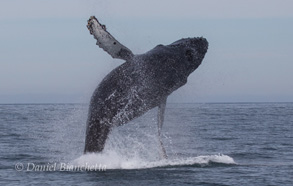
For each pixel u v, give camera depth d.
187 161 56.84
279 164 59.28
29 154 65.88
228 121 167.62
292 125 143.38
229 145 84.12
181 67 53.12
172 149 77.06
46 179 45.97
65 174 48.31
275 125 143.50
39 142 84.50
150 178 46.28
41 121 158.75
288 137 101.56
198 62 54.44
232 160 60.16
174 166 53.28
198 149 77.62
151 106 52.75
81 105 64.25
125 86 50.84
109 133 51.06
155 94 52.28
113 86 50.75
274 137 101.25
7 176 47.81
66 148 74.56
